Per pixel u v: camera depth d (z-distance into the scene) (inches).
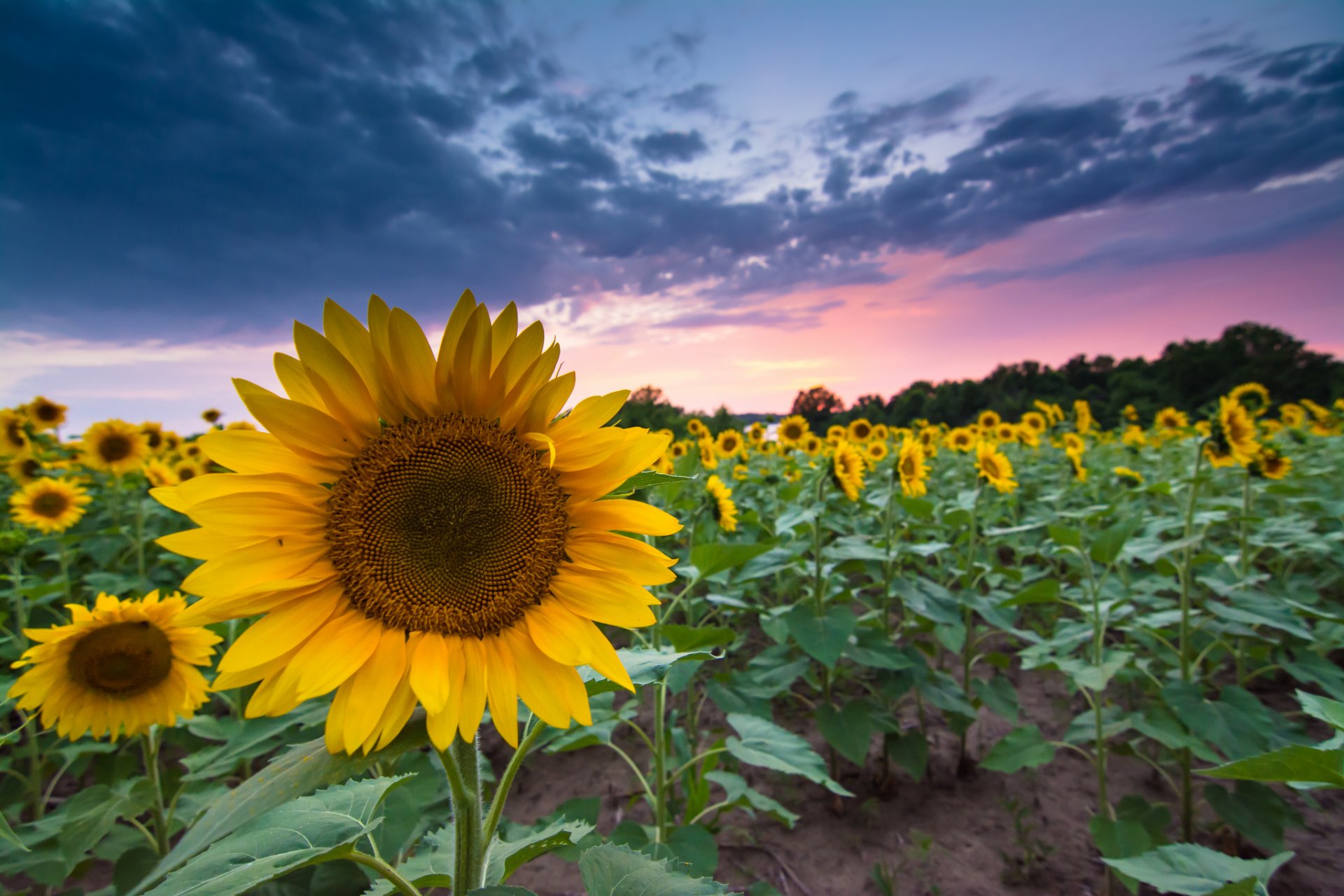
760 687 159.3
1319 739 193.9
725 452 452.8
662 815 127.3
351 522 59.6
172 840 141.4
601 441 63.8
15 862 115.8
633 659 72.1
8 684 103.6
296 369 59.2
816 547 183.3
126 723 110.3
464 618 59.9
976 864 157.9
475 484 61.4
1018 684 251.4
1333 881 148.7
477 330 61.1
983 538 299.0
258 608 56.7
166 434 376.8
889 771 186.1
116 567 271.4
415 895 56.8
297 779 51.7
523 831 126.7
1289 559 260.1
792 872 157.2
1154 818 151.3
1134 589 201.2
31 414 359.9
